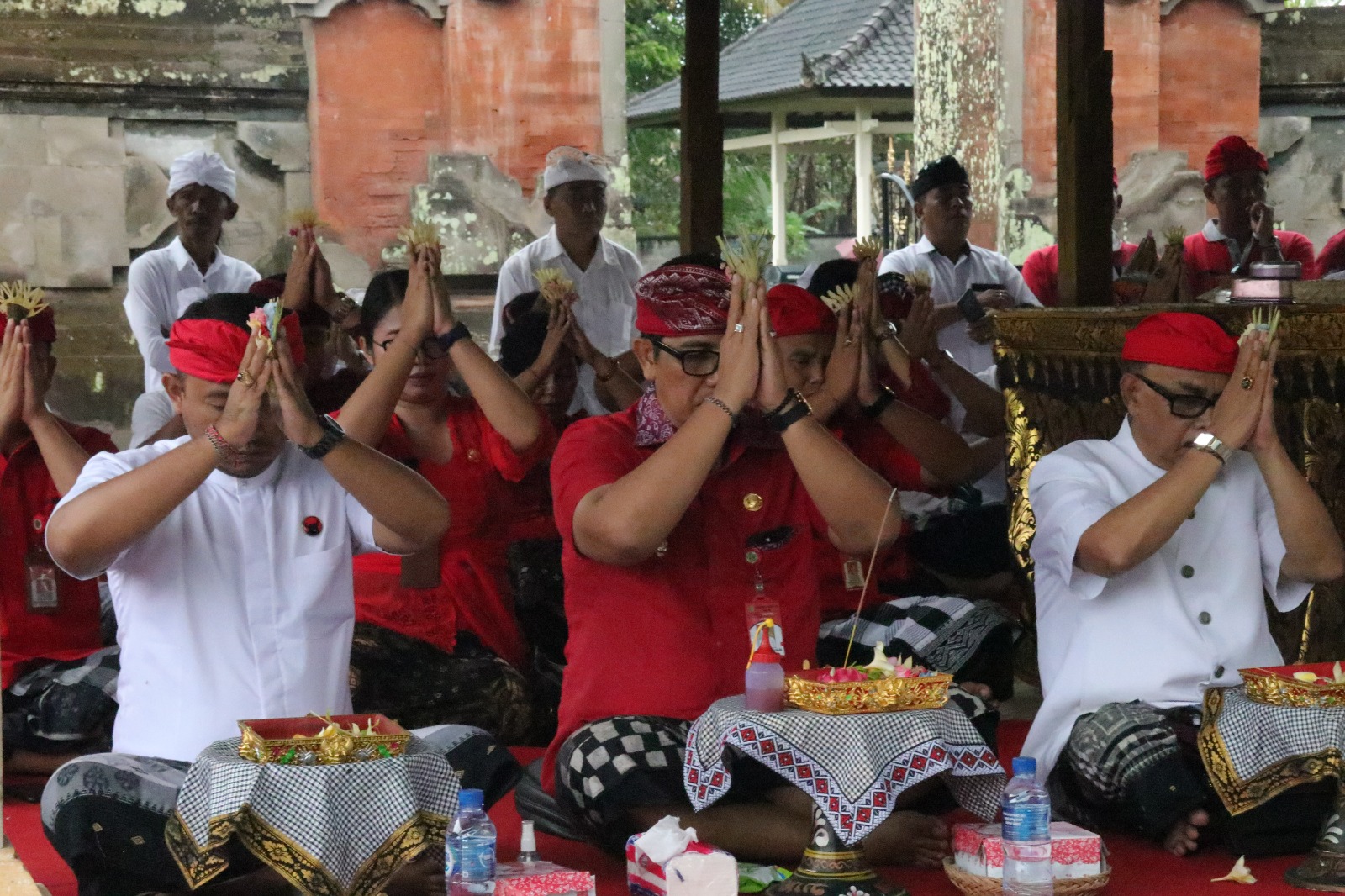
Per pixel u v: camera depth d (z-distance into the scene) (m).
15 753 4.63
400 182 11.83
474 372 4.90
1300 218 12.80
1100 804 4.02
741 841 3.63
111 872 3.38
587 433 3.84
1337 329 4.77
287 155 11.75
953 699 3.77
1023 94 11.80
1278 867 3.81
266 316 3.48
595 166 8.69
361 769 3.21
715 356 3.72
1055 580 4.22
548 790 3.92
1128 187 12.00
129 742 3.61
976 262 8.40
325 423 3.58
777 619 3.79
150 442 6.13
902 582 5.61
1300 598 4.19
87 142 11.48
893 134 17.17
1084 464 4.16
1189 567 4.15
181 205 8.45
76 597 4.88
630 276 8.84
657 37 26.88
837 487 3.63
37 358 4.59
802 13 18.52
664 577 3.80
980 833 3.58
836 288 5.01
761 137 18.56
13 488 4.78
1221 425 3.88
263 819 3.13
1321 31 12.63
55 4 11.40
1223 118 12.23
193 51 11.57
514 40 11.78
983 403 6.09
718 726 3.42
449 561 5.09
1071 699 4.13
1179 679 4.07
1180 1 12.07
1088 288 6.38
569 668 3.92
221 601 3.62
